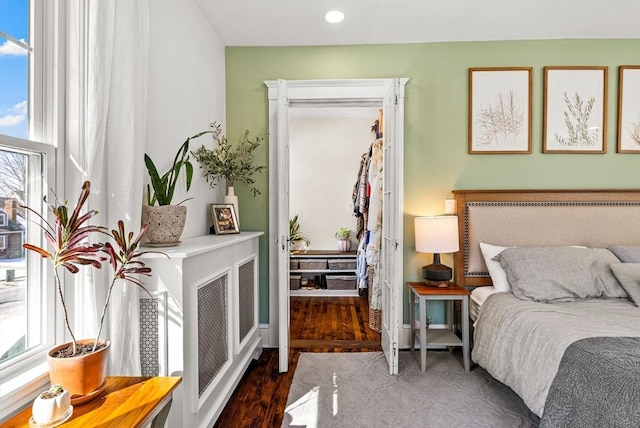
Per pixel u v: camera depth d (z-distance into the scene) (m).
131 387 1.18
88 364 1.07
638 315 1.98
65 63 1.30
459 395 2.25
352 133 5.22
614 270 2.34
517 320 2.09
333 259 4.80
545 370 1.69
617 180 3.02
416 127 3.06
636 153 2.99
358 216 4.61
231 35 2.91
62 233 1.03
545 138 3.01
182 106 2.23
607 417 1.26
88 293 1.29
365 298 4.68
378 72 3.07
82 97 1.30
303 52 3.09
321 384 2.40
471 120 3.03
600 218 2.88
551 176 3.03
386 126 2.89
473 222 2.96
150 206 1.69
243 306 2.54
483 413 2.05
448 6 2.50
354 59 3.08
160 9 1.95
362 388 2.35
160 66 1.95
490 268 2.74
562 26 2.79
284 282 2.58
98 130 1.31
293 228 5.10
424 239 2.74
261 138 3.10
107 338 1.37
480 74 3.02
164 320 1.52
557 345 1.68
